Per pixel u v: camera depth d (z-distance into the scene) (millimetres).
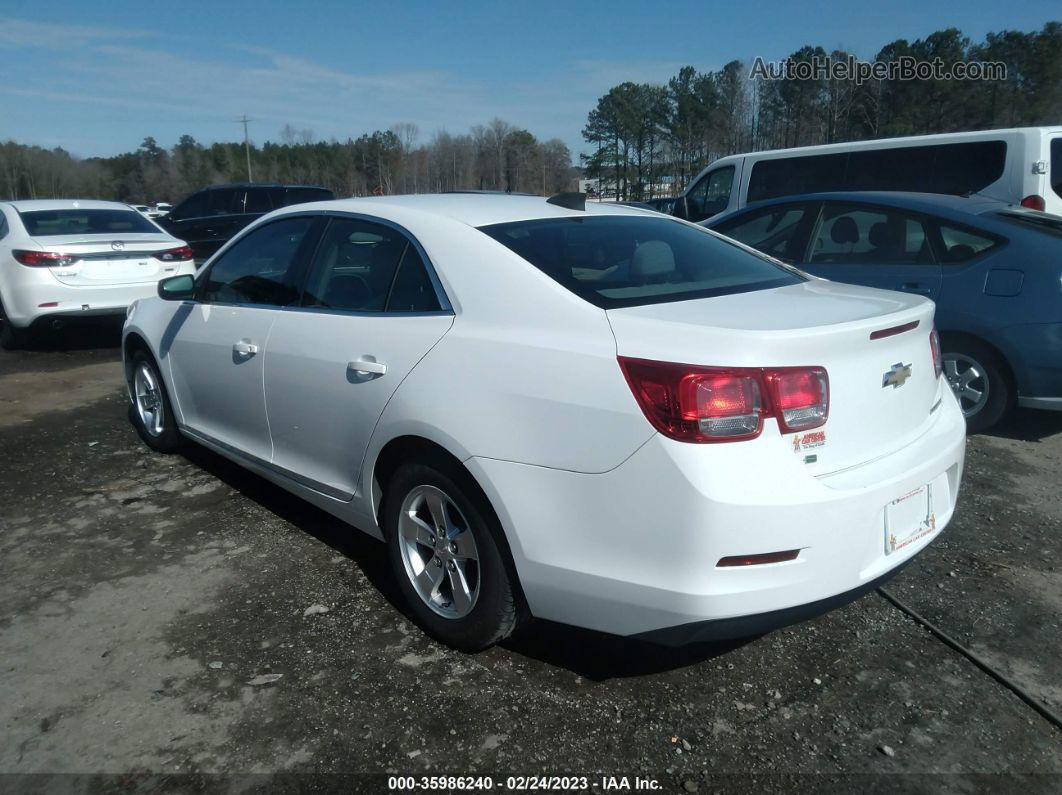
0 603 3465
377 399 3186
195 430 4676
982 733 2664
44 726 2697
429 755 2566
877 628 3260
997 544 3959
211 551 3934
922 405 2979
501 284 2979
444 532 3064
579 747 2604
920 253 5602
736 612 2439
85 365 8055
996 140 8383
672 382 2428
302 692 2863
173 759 2545
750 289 3141
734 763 2537
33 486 4758
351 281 3561
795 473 2469
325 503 3670
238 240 4367
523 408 2705
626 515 2504
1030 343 5078
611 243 3316
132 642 3172
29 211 8641
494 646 3146
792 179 10000
